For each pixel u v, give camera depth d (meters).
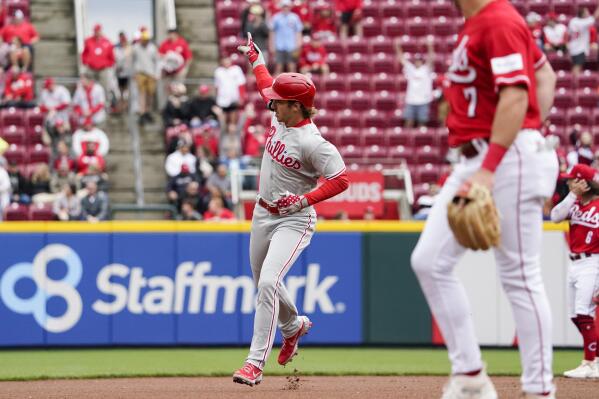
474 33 15.55
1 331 39.69
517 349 41.00
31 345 39.88
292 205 22.45
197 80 68.25
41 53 73.75
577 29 69.94
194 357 36.91
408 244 41.19
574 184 30.61
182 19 78.19
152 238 40.59
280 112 22.45
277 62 68.12
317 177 23.22
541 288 16.03
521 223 15.70
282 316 24.14
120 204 60.75
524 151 15.55
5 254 39.78
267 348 22.92
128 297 40.41
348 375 30.28
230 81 62.91
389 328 41.09
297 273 40.81
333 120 66.69
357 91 69.19
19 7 76.25
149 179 62.31
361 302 41.06
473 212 14.62
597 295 30.19
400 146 65.06
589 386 26.64
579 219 30.66
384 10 75.38
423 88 66.00
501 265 16.08
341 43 72.25
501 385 26.53
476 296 40.78
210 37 76.88
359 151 64.44
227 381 28.14
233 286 40.91
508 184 15.59
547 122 66.25
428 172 62.19
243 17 70.06
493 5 15.67
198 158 56.09
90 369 32.38
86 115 62.41
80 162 57.09
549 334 15.95
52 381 28.56
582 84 69.69
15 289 39.81
